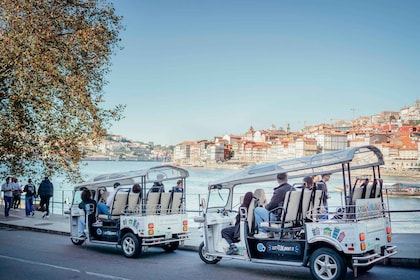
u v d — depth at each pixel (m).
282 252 10.20
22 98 16.39
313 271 9.50
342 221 9.29
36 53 16.81
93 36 18.67
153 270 11.21
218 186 11.99
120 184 14.98
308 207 10.73
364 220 9.38
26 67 16.52
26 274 10.83
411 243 12.98
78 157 19.28
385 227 10.09
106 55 19.64
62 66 17.83
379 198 10.27
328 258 9.34
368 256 9.12
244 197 10.87
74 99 18.42
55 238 17.67
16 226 21.09
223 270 11.09
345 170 10.56
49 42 17.72
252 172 11.27
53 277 10.47
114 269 11.40
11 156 18.19
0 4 16.92
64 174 20.08
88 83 19.28
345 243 9.12
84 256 13.45
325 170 10.76
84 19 19.08
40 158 18.84
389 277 9.77
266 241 10.44
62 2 18.64
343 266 9.16
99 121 19.31
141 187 13.19
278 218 10.60
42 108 17.12
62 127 18.06
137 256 13.04
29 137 17.84
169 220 13.36
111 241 13.90
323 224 9.46
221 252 11.63
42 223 21.62
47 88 17.31
